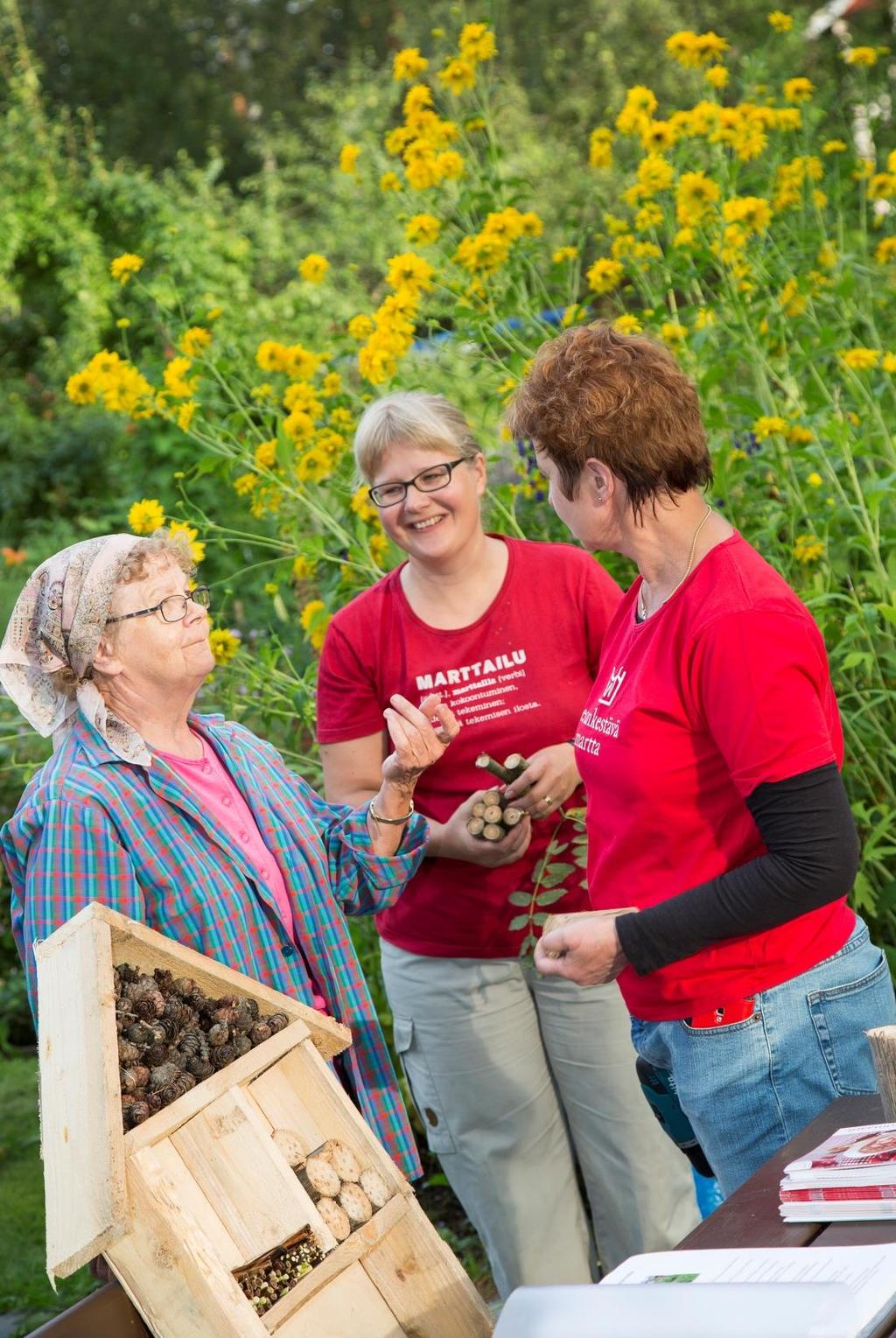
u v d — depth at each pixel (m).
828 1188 1.66
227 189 16.09
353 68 17.64
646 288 4.51
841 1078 2.09
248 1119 1.86
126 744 2.27
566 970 2.04
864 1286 1.45
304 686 4.01
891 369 3.81
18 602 2.31
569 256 4.41
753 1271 1.55
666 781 2.06
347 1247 1.83
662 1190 3.01
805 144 5.02
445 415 2.86
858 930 2.18
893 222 5.62
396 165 13.37
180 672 2.32
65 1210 1.77
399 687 2.95
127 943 1.97
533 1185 3.04
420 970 3.01
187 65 20.64
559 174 13.80
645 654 2.07
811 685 1.95
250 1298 1.78
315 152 17.33
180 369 4.20
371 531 4.08
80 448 12.82
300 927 2.39
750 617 1.93
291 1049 1.99
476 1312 1.89
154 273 14.38
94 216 15.48
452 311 4.13
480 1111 3.02
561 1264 3.05
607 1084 2.96
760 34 15.08
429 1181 4.23
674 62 15.37
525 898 2.85
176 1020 1.95
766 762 1.91
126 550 2.30
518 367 4.02
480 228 4.61
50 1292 3.98
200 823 2.27
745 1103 2.11
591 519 2.10
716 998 2.08
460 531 2.85
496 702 2.91
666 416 2.03
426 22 16.91
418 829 2.57
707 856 2.08
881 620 3.57
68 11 20.45
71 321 14.88
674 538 2.06
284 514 4.39
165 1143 1.81
